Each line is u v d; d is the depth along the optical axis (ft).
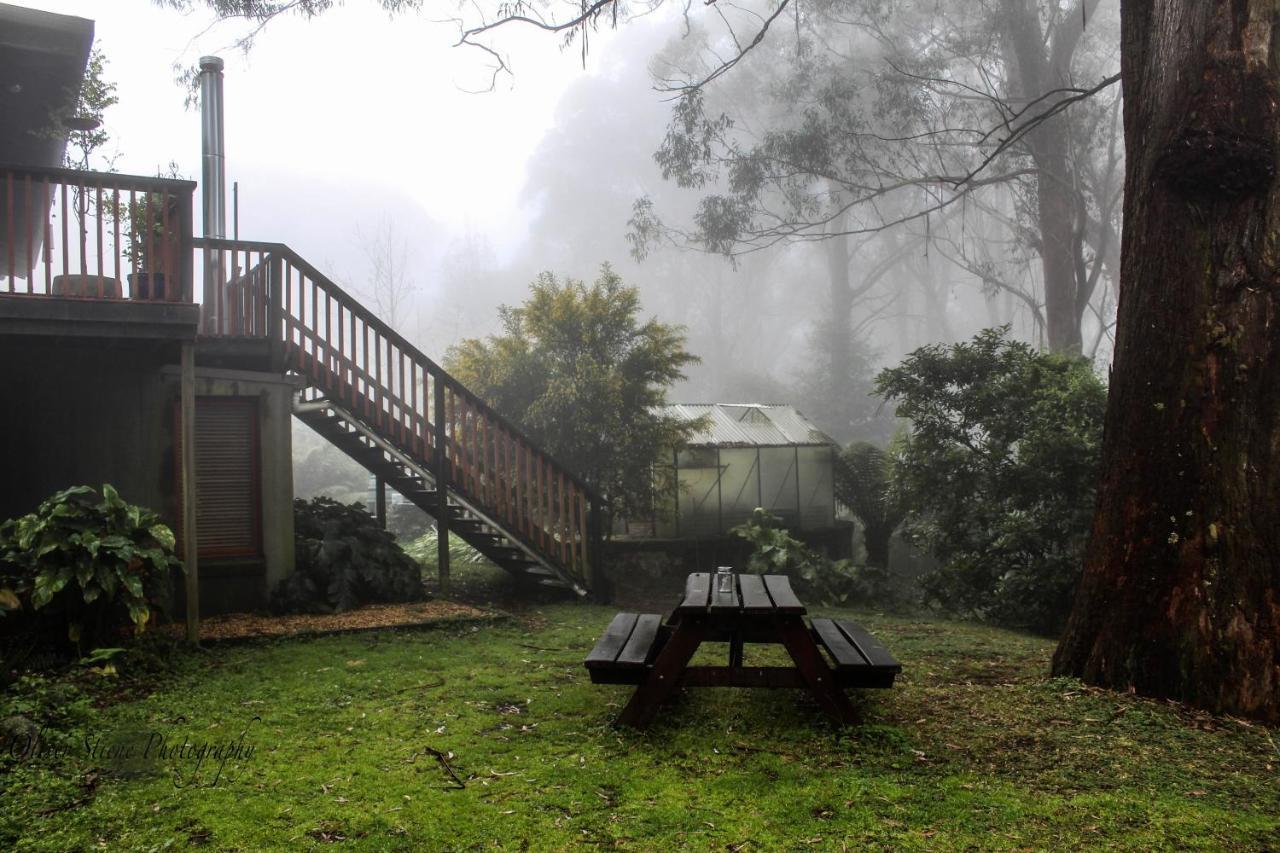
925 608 38.91
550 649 25.31
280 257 31.40
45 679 17.84
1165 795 12.98
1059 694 18.57
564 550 36.52
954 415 39.19
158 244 26.50
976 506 37.17
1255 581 17.62
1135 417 19.26
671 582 44.16
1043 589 33.32
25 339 24.67
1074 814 12.14
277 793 13.01
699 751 14.89
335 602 29.76
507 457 35.63
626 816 12.09
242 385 29.60
